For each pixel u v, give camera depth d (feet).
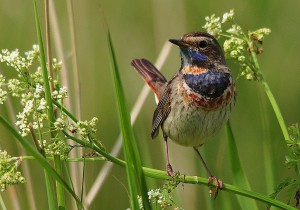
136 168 27.22
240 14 49.83
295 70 49.08
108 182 43.57
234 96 35.01
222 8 50.19
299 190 28.53
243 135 47.14
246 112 47.44
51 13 38.65
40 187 42.91
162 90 37.88
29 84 27.91
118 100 26.35
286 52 49.44
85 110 46.68
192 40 34.47
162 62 40.70
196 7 50.06
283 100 48.32
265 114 34.14
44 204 42.73
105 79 48.49
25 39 48.06
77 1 48.42
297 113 48.01
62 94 27.81
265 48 49.80
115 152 37.96
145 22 49.32
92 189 36.83
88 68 47.34
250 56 31.45
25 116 26.81
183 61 35.06
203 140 35.27
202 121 34.27
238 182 31.96
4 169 26.48
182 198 41.22
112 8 49.83
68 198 37.68
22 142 25.12
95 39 49.14
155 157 44.60
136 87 48.47
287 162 28.91
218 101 33.99
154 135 36.83
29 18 48.47
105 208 43.09
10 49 47.80
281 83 48.91
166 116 35.50
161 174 28.45
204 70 34.32
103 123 47.39
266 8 49.65
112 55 25.85
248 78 31.17
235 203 40.32
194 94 33.99
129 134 26.76
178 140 35.83
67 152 27.30
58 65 29.43
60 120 27.12
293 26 49.52
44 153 27.20
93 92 47.26
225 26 49.34
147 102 46.14
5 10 48.29
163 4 46.85
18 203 34.45
